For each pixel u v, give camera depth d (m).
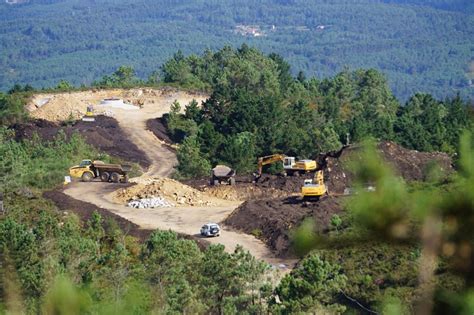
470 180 10.53
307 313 39.03
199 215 80.31
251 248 66.75
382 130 122.81
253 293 43.88
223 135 127.62
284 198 81.56
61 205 76.88
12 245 42.34
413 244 10.83
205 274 43.50
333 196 79.06
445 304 10.95
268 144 122.19
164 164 122.88
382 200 10.79
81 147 118.88
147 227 73.31
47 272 36.84
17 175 81.88
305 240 11.66
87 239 49.84
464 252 10.61
